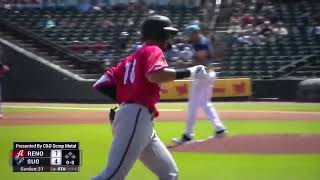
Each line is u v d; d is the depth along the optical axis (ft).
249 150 32.14
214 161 28.81
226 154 30.89
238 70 86.38
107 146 34.17
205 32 88.48
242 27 94.17
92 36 93.15
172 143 34.40
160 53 14.05
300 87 78.07
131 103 14.44
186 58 77.20
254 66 86.79
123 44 90.17
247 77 84.79
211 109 33.37
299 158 29.60
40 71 84.12
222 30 94.22
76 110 66.13
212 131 41.68
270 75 85.15
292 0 103.96
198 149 32.58
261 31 93.40
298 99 78.69
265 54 88.89
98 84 15.19
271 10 100.48
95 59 87.92
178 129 43.78
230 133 40.11
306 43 90.63
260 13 100.07
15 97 84.84
